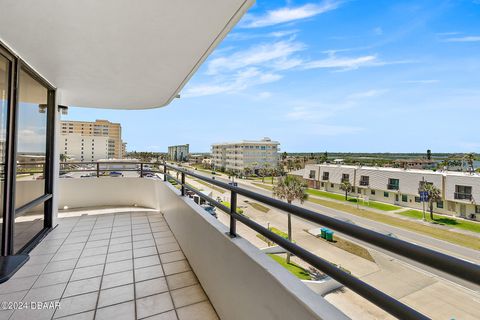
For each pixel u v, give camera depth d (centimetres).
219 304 163
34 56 224
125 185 499
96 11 151
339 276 72
